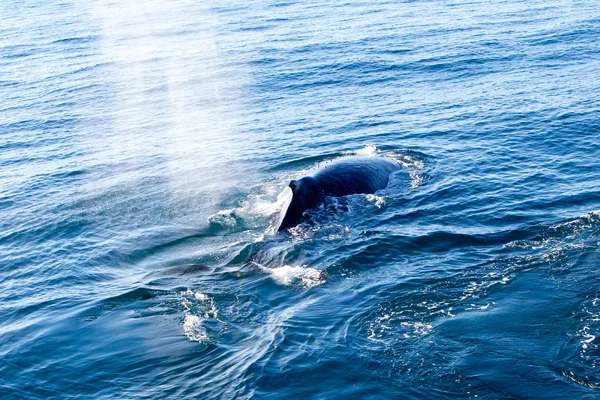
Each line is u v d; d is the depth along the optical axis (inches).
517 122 933.8
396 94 1181.1
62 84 1518.2
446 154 840.3
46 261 655.1
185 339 482.9
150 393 426.9
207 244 661.9
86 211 776.9
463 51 1446.9
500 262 551.5
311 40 1745.8
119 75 1572.3
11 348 494.3
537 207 656.4
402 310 489.7
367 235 622.8
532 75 1200.8
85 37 2095.2
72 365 465.1
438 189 726.5
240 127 1082.7
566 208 647.1
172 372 446.3
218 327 495.8
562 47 1395.2
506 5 2005.4
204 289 553.6
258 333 480.4
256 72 1470.2
